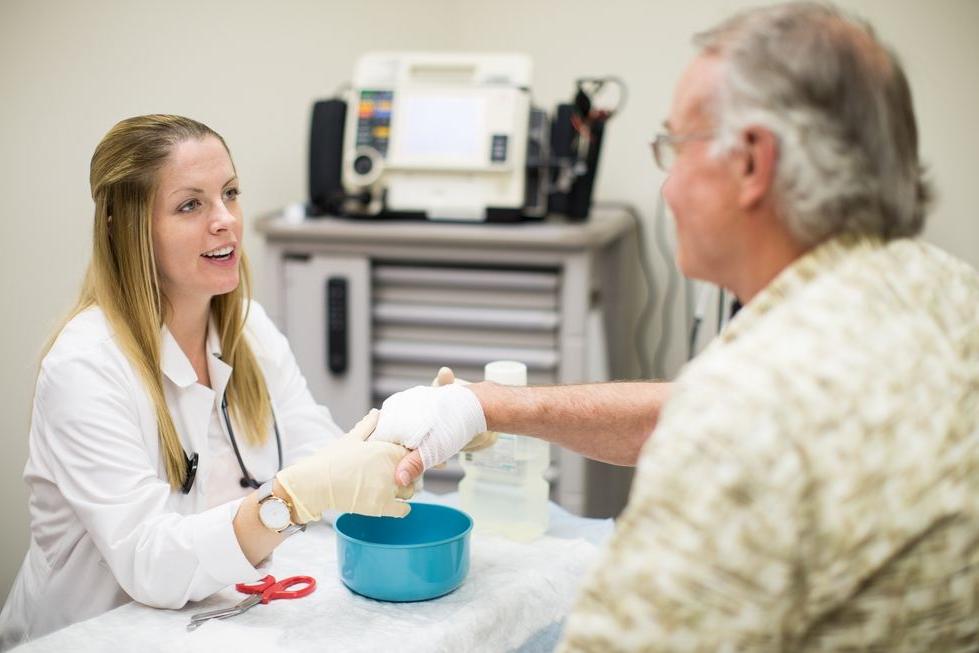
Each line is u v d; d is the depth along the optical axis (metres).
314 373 2.45
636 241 2.97
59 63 2.08
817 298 0.76
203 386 1.42
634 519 0.71
